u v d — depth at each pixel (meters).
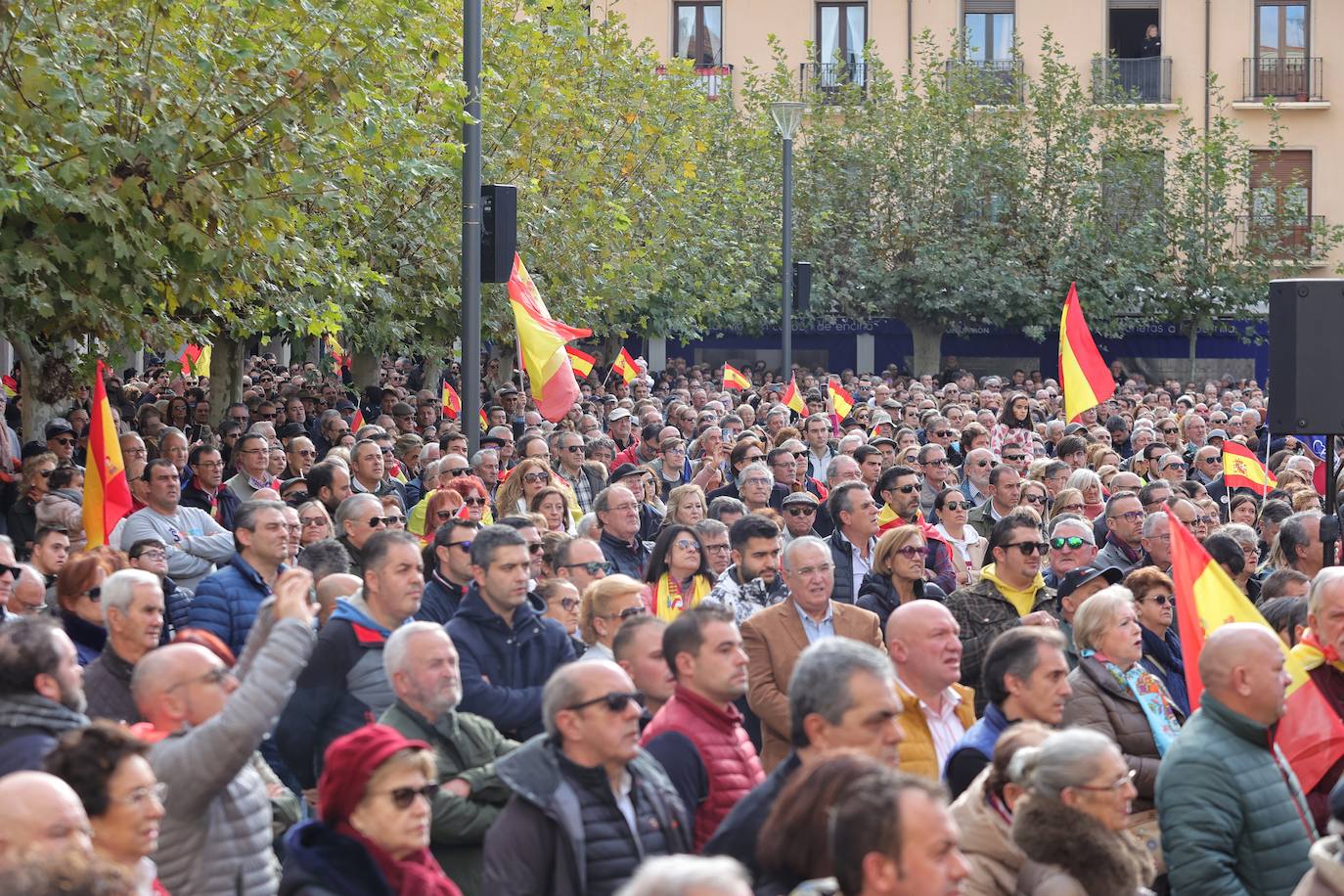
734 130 69.06
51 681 9.81
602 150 47.25
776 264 73.06
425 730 11.35
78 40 21.53
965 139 76.75
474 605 13.48
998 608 16.55
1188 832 10.62
